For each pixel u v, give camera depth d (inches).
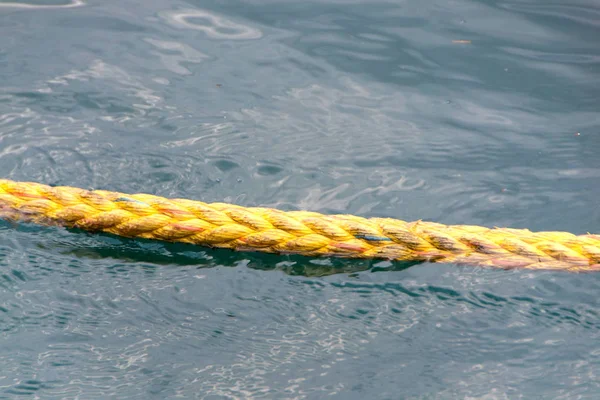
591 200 103.7
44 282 96.1
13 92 109.7
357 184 104.5
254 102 110.8
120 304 95.5
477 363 93.7
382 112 110.7
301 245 97.5
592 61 115.8
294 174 104.9
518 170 106.1
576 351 94.3
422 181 105.0
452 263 98.0
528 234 98.8
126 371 92.6
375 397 92.0
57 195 98.8
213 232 97.7
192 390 92.0
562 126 109.8
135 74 112.7
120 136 106.7
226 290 96.5
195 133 107.4
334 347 94.2
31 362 92.6
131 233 98.1
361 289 96.8
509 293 96.7
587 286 97.0
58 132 106.7
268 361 93.4
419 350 94.2
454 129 109.3
